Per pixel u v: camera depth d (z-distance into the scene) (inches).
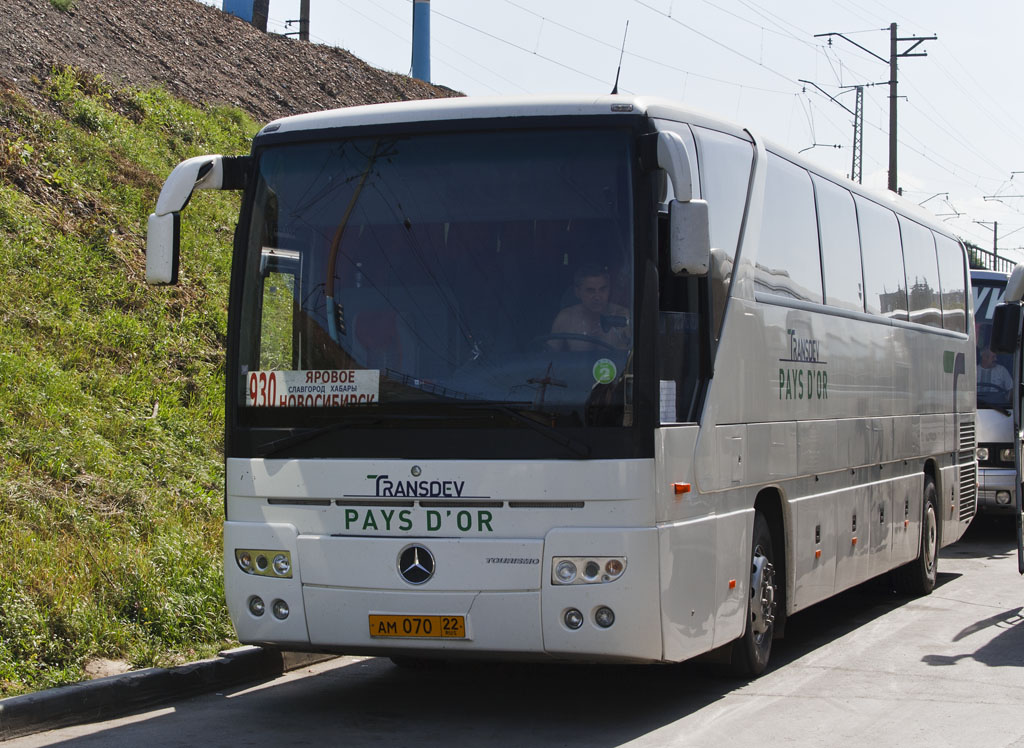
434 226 278.8
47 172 637.3
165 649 328.8
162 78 944.3
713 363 292.5
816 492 370.0
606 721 284.5
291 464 279.0
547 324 268.2
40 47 824.3
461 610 264.8
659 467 263.7
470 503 265.3
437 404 269.6
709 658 316.2
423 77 1557.6
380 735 272.1
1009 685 319.9
